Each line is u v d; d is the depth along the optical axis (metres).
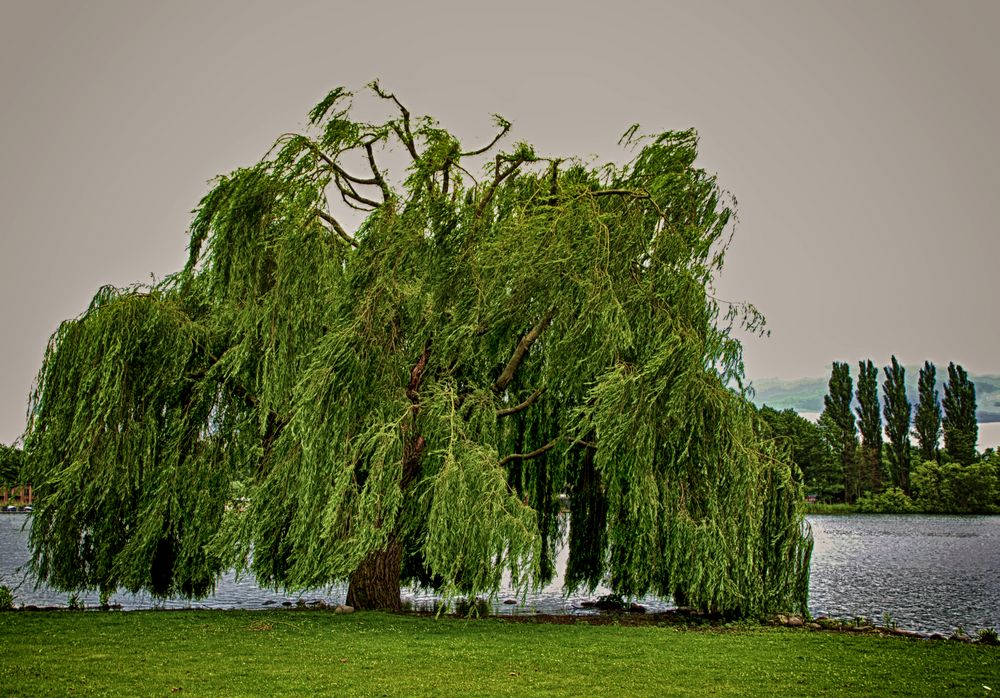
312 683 9.84
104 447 15.60
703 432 16.50
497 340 17.14
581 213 16.50
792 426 106.75
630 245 16.72
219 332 16.77
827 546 51.94
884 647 13.58
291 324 15.40
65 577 16.05
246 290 15.97
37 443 15.91
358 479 15.54
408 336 16.00
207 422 16.56
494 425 16.45
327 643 12.55
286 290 15.34
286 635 13.15
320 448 14.45
